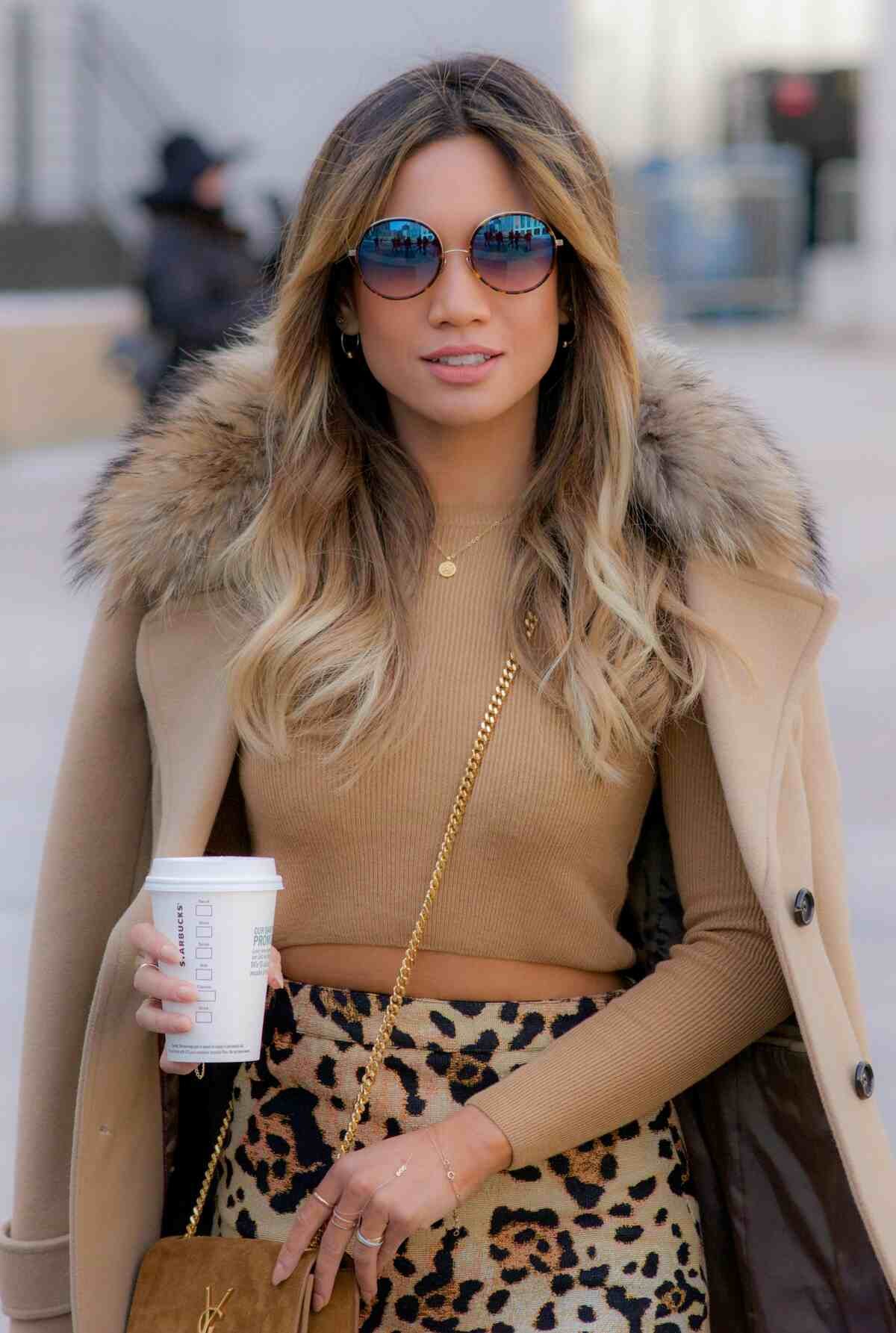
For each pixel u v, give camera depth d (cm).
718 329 4284
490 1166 282
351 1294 282
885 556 1387
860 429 2148
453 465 316
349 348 321
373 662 297
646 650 297
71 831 327
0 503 1764
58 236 2452
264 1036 303
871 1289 308
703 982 298
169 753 316
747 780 294
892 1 3941
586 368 310
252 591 312
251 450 320
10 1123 566
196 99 2989
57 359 2231
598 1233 293
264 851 309
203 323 1252
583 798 296
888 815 809
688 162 4691
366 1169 277
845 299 4088
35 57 2469
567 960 303
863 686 1034
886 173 4006
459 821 296
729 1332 321
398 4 3019
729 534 303
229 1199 303
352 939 300
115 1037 298
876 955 657
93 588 333
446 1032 294
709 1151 321
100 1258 301
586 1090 288
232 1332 282
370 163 300
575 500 308
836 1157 309
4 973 664
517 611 304
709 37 5241
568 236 303
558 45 3116
